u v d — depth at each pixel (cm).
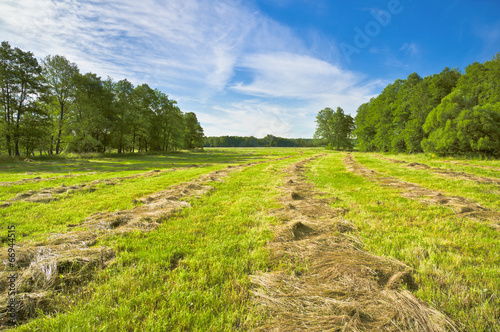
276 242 423
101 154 3562
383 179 1120
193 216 577
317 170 1644
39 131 2880
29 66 2847
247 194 837
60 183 1094
